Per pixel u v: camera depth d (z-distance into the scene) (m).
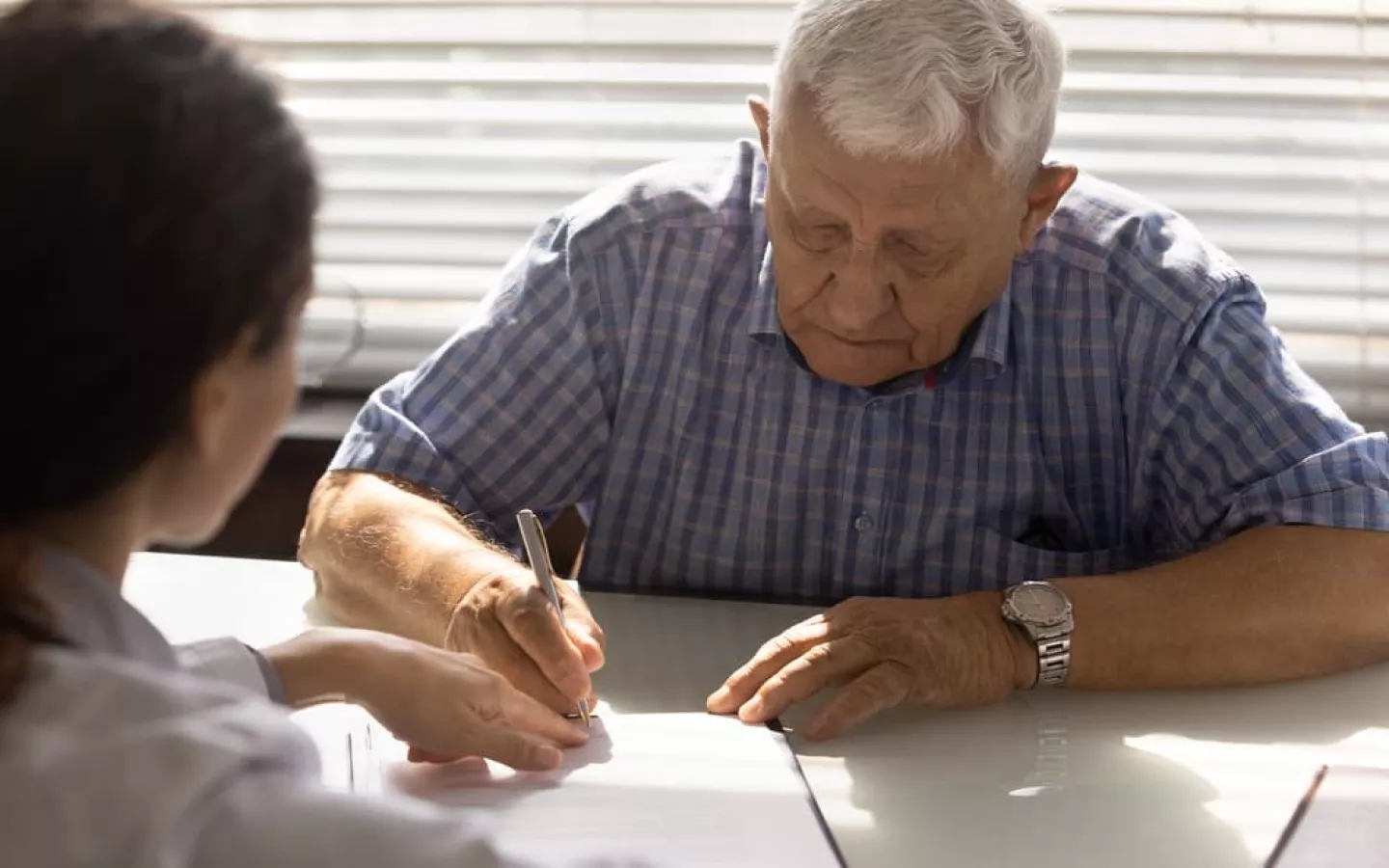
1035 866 0.95
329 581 1.37
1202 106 2.02
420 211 2.12
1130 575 1.32
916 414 1.50
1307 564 1.31
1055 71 1.29
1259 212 2.02
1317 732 1.17
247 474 0.74
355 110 2.10
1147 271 1.48
